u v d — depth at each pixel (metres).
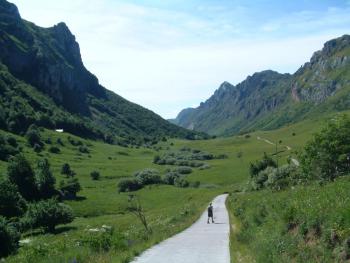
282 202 26.66
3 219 53.53
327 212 16.81
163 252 24.47
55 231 85.94
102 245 24.55
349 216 14.90
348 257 13.56
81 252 21.14
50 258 19.88
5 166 147.00
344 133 63.91
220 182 165.25
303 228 17.31
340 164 63.22
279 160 166.62
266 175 101.31
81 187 143.50
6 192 96.75
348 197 17.78
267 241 19.72
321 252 14.73
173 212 76.50
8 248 50.59
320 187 27.78
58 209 87.06
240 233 29.50
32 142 198.25
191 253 23.97
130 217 91.19
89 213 113.62
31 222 85.62
